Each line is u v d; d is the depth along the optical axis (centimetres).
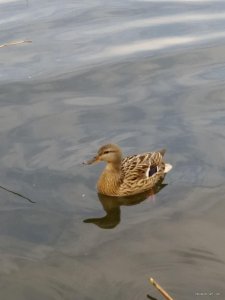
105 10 1888
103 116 1252
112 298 757
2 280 804
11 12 1884
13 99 1328
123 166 1077
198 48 1557
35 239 904
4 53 1566
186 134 1177
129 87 1366
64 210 981
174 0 1967
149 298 755
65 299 760
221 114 1240
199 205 968
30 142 1168
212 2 1922
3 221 952
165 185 1039
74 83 1391
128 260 837
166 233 899
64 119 1245
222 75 1406
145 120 1232
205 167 1075
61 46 1595
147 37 1642
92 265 830
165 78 1402
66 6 1944
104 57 1522
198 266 813
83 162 1055
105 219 956
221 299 748
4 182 1053
